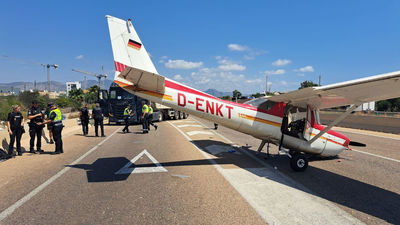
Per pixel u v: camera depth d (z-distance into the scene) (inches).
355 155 303.6
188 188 174.6
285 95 222.1
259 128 249.9
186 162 253.4
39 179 195.5
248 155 291.7
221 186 179.3
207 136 455.8
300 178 203.9
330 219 130.3
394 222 128.4
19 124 284.0
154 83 212.4
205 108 239.0
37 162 254.7
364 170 231.5
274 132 253.0
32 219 127.5
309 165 249.9
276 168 230.4
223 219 127.0
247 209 140.0
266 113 251.3
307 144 253.4
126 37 235.6
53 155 290.4
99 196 159.3
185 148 331.9
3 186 178.5
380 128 589.3
